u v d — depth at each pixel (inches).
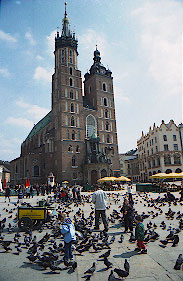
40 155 2674.7
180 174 1397.6
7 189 1075.9
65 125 2529.5
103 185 1911.9
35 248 301.7
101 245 329.1
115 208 758.5
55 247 319.9
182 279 230.1
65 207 769.6
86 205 837.2
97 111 2898.6
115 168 2829.7
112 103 3093.0
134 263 274.1
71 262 270.8
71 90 2723.9
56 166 2466.8
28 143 3629.4
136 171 3644.2
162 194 1262.3
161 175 1403.8
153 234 368.8
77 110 2694.4
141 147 3388.3
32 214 453.1
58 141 2500.0
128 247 336.2
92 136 2637.8
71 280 235.5
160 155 2657.5
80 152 2554.1
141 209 703.1
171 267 259.4
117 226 479.8
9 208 802.8
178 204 806.5
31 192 1295.5
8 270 261.0
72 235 287.3
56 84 2792.8
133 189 1863.9
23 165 2957.7
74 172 2448.3
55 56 2952.8
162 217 551.8
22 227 451.8
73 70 2824.8
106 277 241.8
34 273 253.1
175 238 327.9
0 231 434.6
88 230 410.3
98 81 3051.2
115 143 2938.0
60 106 2586.1
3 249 335.9
